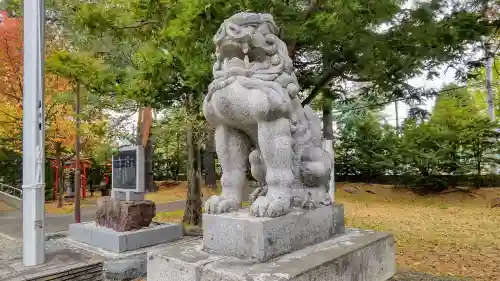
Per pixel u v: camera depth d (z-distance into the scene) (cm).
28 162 521
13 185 1602
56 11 835
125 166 819
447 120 1403
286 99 261
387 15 447
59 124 1051
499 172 1543
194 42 431
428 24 468
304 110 313
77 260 529
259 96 249
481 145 1351
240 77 258
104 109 1085
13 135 1185
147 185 1844
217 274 203
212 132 677
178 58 470
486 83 1453
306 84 656
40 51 547
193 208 805
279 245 233
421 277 480
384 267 293
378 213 1098
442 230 836
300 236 253
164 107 723
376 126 1675
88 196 1786
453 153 1390
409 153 1409
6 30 917
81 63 532
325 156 296
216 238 242
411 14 479
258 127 259
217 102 262
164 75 492
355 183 1636
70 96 872
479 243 699
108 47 714
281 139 257
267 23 271
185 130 703
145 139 984
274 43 270
